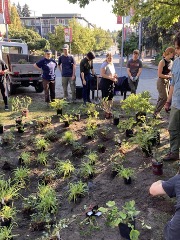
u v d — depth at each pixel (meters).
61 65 9.09
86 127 6.38
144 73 23.77
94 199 3.77
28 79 10.65
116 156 5.02
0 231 3.03
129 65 8.48
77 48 44.69
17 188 4.07
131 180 4.18
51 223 3.27
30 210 3.53
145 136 4.95
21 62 11.54
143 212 3.42
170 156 4.66
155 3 7.81
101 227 3.19
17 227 3.29
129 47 33.34
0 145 5.60
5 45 12.76
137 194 3.82
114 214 2.90
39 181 4.29
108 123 6.85
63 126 6.67
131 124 5.90
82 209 3.57
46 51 8.52
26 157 4.84
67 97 9.52
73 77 9.04
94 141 5.75
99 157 5.06
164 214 3.37
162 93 6.60
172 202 3.57
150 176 4.28
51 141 5.76
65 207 3.64
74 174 4.45
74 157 5.09
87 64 8.30
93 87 9.47
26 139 5.91
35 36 45.91
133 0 7.70
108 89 7.44
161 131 6.20
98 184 4.15
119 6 7.94
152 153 4.91
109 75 7.31
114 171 4.31
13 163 4.91
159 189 2.05
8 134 5.90
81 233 3.11
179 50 3.86
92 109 7.38
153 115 6.97
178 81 4.21
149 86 14.18
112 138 5.85
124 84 9.06
